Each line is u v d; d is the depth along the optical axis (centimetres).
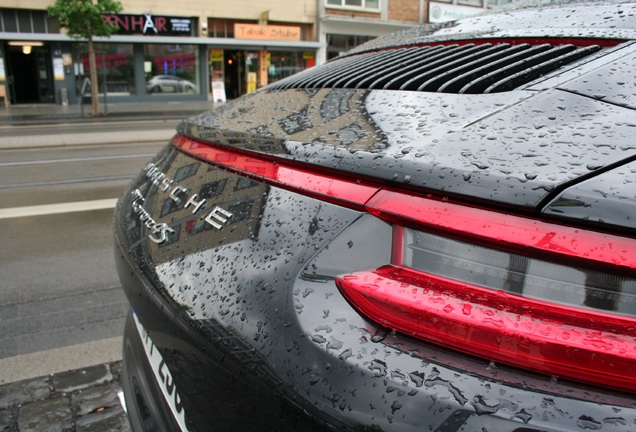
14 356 270
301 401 84
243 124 144
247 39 2366
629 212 73
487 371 74
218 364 99
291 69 2541
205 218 121
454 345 77
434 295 80
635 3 141
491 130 95
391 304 82
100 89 2214
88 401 231
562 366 71
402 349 79
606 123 89
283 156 111
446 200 84
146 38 2191
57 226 500
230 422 98
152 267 127
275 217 104
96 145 1068
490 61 136
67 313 325
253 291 98
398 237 87
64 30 2103
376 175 92
